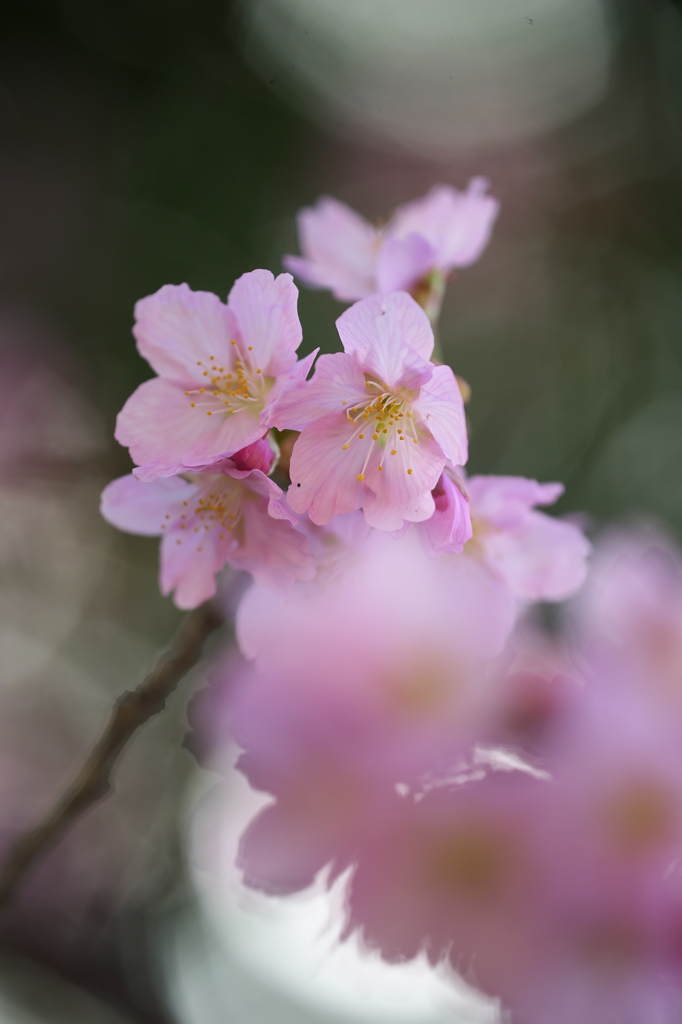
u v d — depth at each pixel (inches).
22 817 36.2
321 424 14.9
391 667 13.2
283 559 14.8
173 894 32.3
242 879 13.2
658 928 12.9
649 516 45.2
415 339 15.0
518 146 49.4
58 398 43.3
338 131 48.4
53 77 48.0
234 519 15.1
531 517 15.7
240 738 13.3
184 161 47.2
